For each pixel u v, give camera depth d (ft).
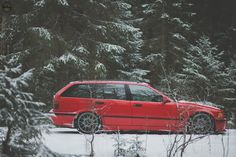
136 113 42.27
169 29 85.71
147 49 85.71
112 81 43.21
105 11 68.28
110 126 41.96
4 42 62.54
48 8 65.05
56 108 42.27
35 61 62.90
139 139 36.88
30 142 24.56
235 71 87.20
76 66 63.93
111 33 69.67
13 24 64.64
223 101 81.82
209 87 79.61
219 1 116.78
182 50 83.92
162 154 30.50
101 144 33.60
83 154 29.12
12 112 23.06
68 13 67.05
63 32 66.49
